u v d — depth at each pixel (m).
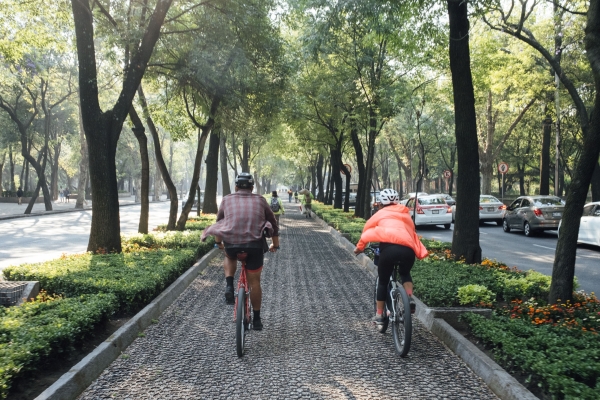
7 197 53.50
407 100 18.33
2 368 3.60
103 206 10.69
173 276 8.37
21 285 6.64
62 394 3.83
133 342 5.48
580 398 3.36
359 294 8.26
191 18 14.65
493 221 26.66
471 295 6.40
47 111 34.53
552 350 4.39
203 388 4.24
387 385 4.33
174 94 16.47
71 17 13.58
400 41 15.18
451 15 9.43
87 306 5.39
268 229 5.38
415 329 6.08
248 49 14.76
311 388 4.26
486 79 21.84
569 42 16.53
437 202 23.25
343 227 17.33
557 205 18.83
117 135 10.88
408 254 5.28
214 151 25.83
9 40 15.45
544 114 28.84
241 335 5.04
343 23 12.86
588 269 11.35
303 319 6.61
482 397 4.08
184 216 16.28
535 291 7.02
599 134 6.15
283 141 37.78
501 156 47.38
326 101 21.09
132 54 11.97
